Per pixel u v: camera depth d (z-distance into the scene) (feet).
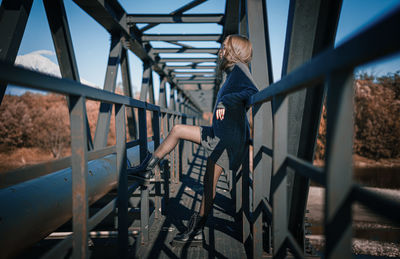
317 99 5.69
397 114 50.70
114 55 13.62
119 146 5.29
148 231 6.81
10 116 60.18
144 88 20.20
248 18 8.43
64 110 66.18
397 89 48.32
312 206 30.68
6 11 6.30
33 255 6.03
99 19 12.27
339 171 1.92
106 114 11.75
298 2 5.39
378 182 39.55
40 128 63.57
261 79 8.21
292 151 6.21
